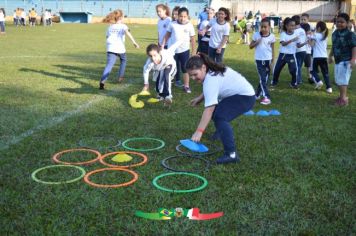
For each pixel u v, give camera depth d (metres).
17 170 4.33
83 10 48.97
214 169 4.43
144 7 48.09
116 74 10.64
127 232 3.23
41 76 10.02
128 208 3.57
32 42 19.78
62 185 3.98
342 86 7.51
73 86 8.85
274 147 5.16
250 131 5.82
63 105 7.11
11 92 8.06
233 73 4.59
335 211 3.58
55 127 5.83
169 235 3.19
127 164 4.59
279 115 6.75
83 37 23.48
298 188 4.00
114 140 5.38
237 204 3.67
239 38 25.50
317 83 9.10
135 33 28.44
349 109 7.28
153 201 3.71
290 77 10.77
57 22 46.28
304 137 5.59
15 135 5.45
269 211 3.55
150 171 4.38
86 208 3.55
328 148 5.16
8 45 18.05
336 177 4.27
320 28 8.67
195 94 8.29
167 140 5.41
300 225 3.35
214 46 9.14
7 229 3.23
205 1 46.66
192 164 4.58
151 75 10.60
